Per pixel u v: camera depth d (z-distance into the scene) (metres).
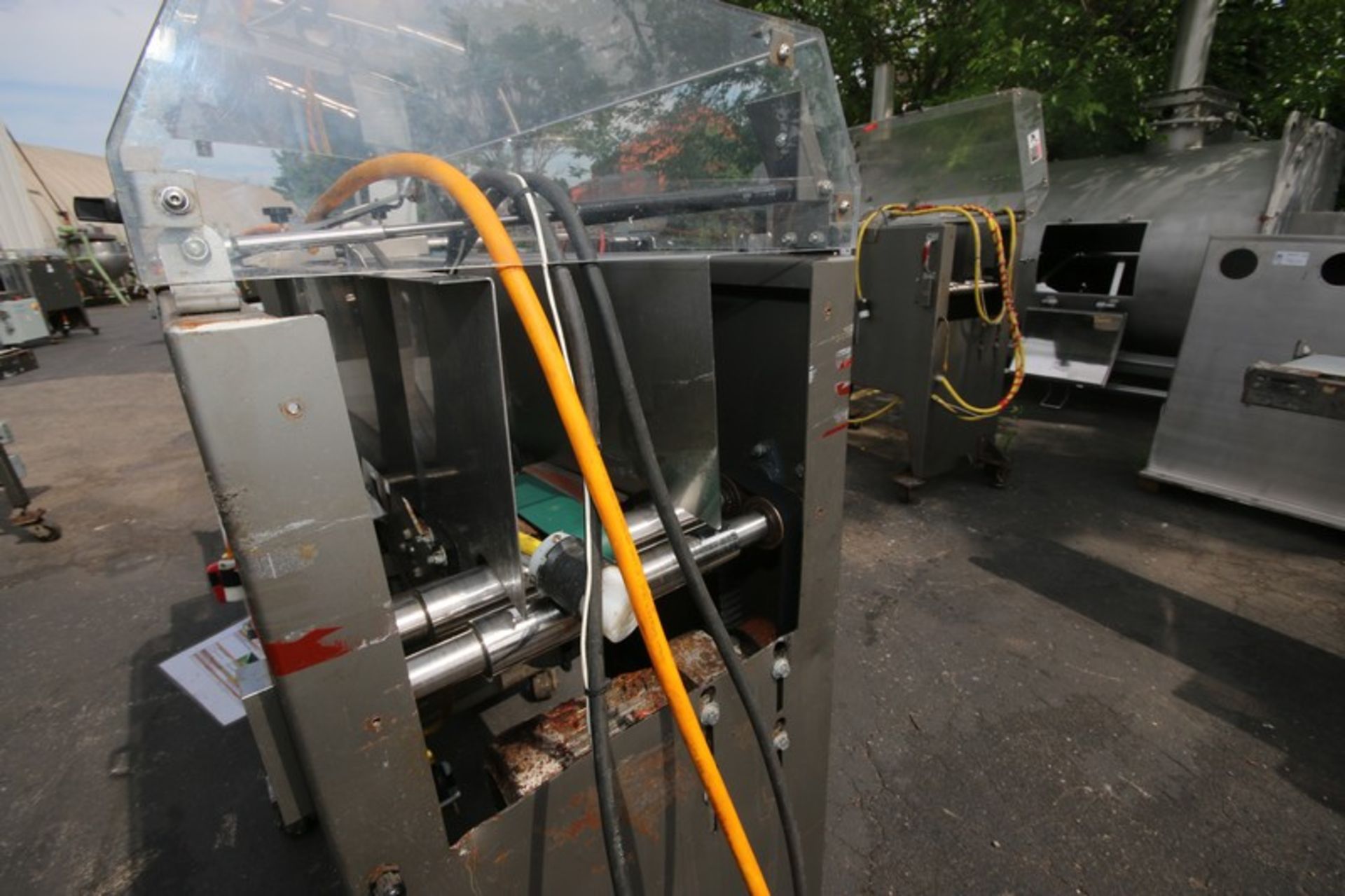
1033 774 1.54
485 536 0.76
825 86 0.86
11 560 2.72
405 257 0.98
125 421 4.57
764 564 0.98
